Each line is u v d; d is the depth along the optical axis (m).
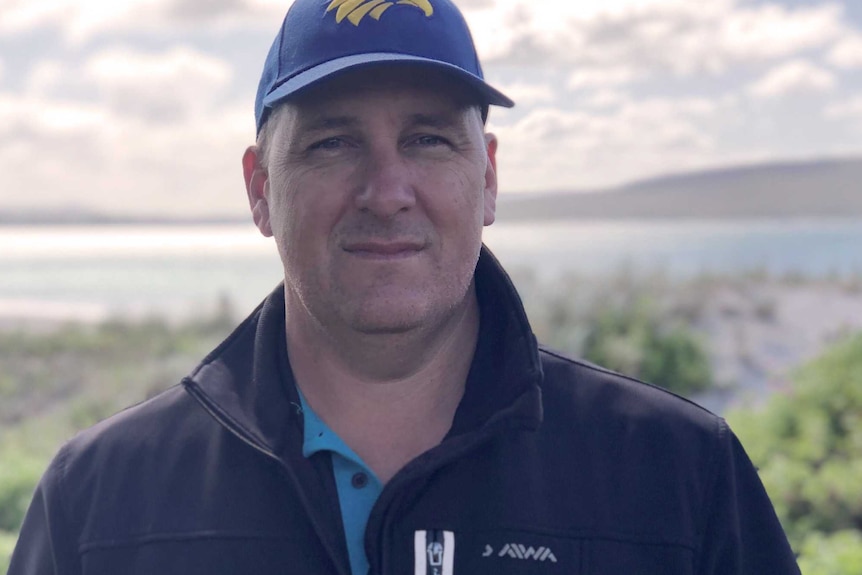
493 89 1.89
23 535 2.04
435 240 1.85
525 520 1.86
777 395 7.52
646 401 2.01
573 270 16.23
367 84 1.82
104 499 1.96
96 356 17.69
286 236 1.87
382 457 1.95
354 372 1.93
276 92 1.87
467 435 1.87
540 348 2.17
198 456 1.96
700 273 17.67
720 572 1.92
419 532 1.82
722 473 1.95
